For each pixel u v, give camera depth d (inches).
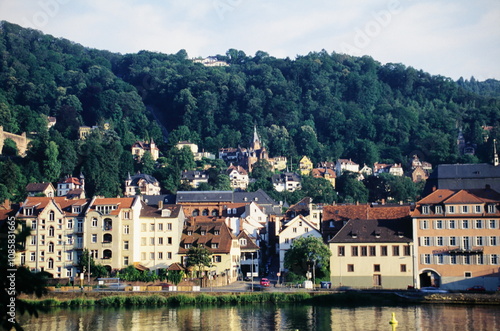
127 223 6855.3
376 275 6235.2
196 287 5989.2
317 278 6397.6
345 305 5457.7
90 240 6845.5
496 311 5054.1
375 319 4783.5
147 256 6929.1
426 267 6166.3
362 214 7062.0
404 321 4685.0
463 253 6097.4
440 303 5452.8
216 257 6806.1
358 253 6294.3
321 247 6353.3
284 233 7116.1
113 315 5142.7
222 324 4709.6
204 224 7239.2
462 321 4655.5
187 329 4557.1
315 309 5275.6
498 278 6008.9
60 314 5201.8
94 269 6663.4
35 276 1539.1
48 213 6914.4
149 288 6023.6
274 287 6176.2
